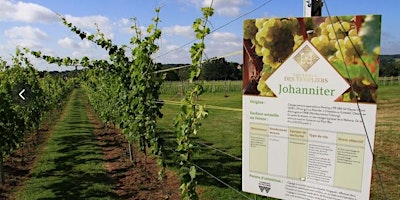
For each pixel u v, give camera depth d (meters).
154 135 6.16
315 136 2.33
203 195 6.07
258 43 2.51
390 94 25.17
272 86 2.48
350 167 2.21
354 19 2.07
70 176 7.74
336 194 2.30
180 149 4.05
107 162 8.98
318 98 2.28
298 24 2.30
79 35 8.20
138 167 8.26
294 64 2.35
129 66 8.16
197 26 3.55
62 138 12.87
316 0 2.33
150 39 6.16
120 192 6.63
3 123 8.14
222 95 30.27
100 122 17.83
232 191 6.18
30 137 13.37
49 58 8.95
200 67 3.64
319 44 2.23
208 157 8.79
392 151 8.72
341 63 2.15
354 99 2.13
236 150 9.75
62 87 30.97
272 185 2.60
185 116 4.06
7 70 12.88
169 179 7.14
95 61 9.01
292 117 2.41
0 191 6.99
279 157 2.52
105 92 12.44
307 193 2.43
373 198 5.84
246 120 2.65
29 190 6.93
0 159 7.40
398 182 6.53
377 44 2.01
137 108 6.34
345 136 2.20
